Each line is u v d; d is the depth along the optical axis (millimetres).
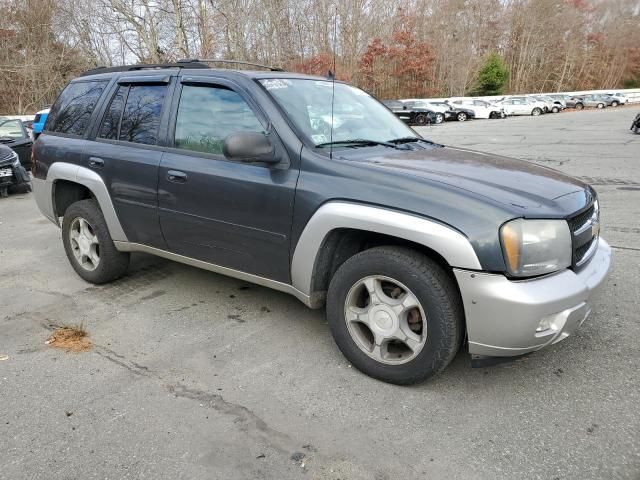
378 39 44562
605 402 2779
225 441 2529
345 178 2939
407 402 2818
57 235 6441
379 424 2643
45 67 29250
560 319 2609
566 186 3049
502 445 2471
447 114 33750
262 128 3287
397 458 2402
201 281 4629
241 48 21031
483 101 37469
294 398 2871
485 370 3104
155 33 21203
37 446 2506
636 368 3094
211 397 2887
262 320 3842
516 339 2562
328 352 3369
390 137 3773
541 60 64750
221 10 20703
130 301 4223
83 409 2787
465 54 52562
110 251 4355
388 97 47531
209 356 3334
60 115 4734
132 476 2311
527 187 2881
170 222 3762
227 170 3375
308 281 3166
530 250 2549
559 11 63562
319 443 2510
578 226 2832
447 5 52094
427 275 2695
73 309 4086
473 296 2561
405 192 2746
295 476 2301
